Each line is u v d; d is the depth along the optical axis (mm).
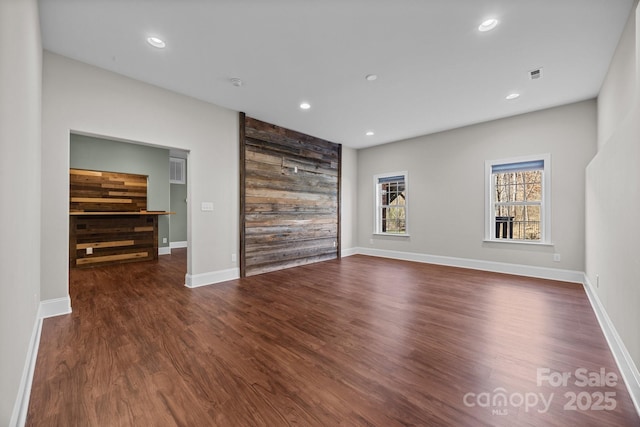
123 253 5570
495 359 1953
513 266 4500
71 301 3184
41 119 2578
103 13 2146
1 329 1096
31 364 1757
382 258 6105
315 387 1649
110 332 2373
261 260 4652
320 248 5750
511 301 3182
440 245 5340
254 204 4559
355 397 1560
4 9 1163
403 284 3936
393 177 6133
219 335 2332
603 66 2912
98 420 1382
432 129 5145
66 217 2789
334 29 2348
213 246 4027
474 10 2113
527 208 4492
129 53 2717
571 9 2094
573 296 3344
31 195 1906
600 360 1936
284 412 1443
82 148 5629
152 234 5957
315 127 5020
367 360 1946
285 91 3559
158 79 3256
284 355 2014
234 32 2389
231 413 1436
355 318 2703
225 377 1746
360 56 2754
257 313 2834
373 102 3898
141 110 3303
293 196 5207
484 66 2930
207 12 2139
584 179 3857
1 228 1106
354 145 6371
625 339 1868
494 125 4641
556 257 4109
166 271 4781
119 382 1687
